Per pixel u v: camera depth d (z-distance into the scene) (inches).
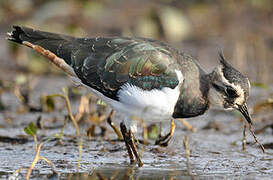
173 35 842.2
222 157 459.5
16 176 395.2
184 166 431.5
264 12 891.4
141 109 434.9
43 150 468.4
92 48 446.9
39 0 906.7
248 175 407.5
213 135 531.8
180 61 443.5
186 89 438.9
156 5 910.4
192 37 855.1
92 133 508.1
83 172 410.6
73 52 447.8
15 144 484.4
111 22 868.6
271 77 735.7
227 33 860.0
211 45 832.9
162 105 433.4
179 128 558.6
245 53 810.8
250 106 610.9
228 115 613.6
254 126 562.3
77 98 654.5
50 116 582.6
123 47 441.7
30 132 442.9
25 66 781.9
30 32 458.6
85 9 882.8
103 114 554.3
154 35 842.2
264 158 457.4
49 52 451.8
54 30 816.9
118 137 502.0
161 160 449.4
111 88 436.8
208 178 399.2
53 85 705.0
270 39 842.2
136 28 850.8
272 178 400.2
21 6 893.2
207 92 450.3
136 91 430.6
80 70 443.8
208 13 904.9
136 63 433.1
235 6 908.0
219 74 450.3
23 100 612.1
